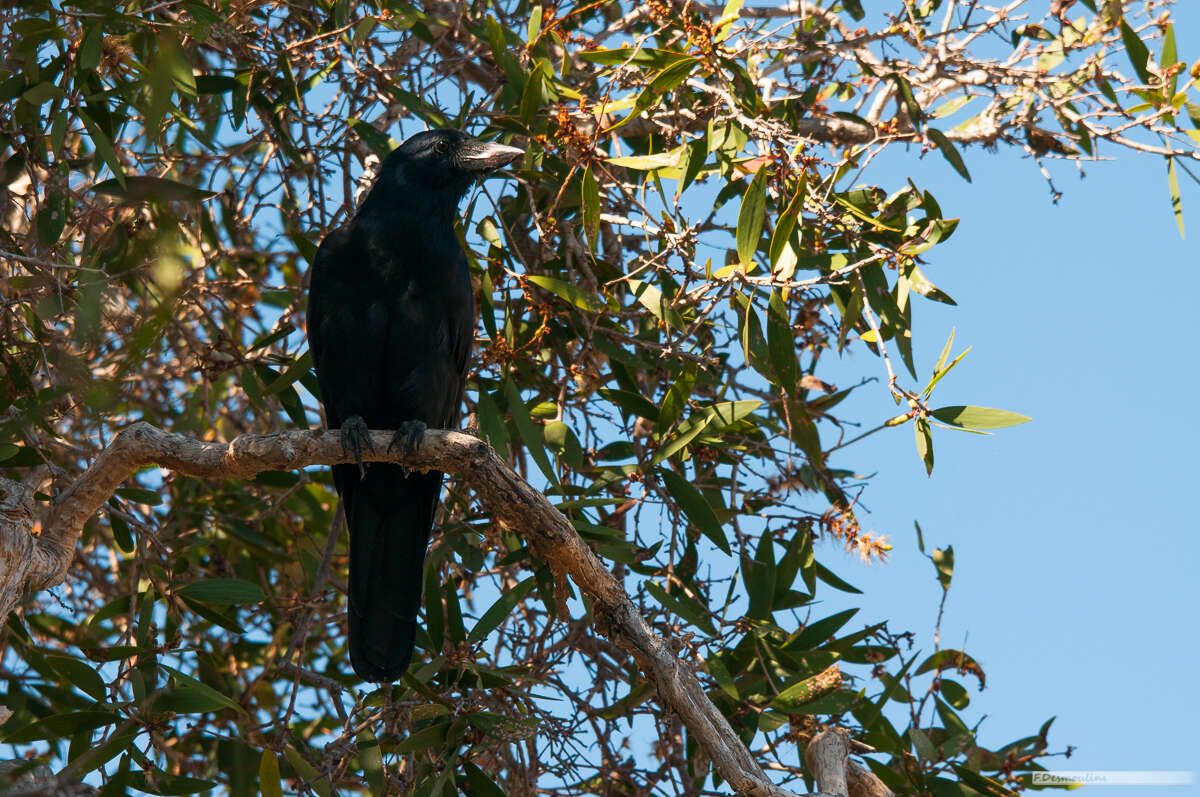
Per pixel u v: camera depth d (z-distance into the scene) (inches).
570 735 371.2
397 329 414.0
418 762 364.5
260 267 480.4
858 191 379.6
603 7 478.0
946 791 368.2
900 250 357.1
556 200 397.7
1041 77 425.4
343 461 349.7
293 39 447.2
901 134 393.4
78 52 323.0
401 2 395.5
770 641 394.0
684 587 405.7
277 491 466.6
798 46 420.2
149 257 198.2
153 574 390.3
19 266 366.6
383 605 390.6
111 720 318.7
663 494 406.3
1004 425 327.6
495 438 385.7
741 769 317.4
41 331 342.6
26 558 289.1
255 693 454.3
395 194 420.2
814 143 341.7
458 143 423.2
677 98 398.6
